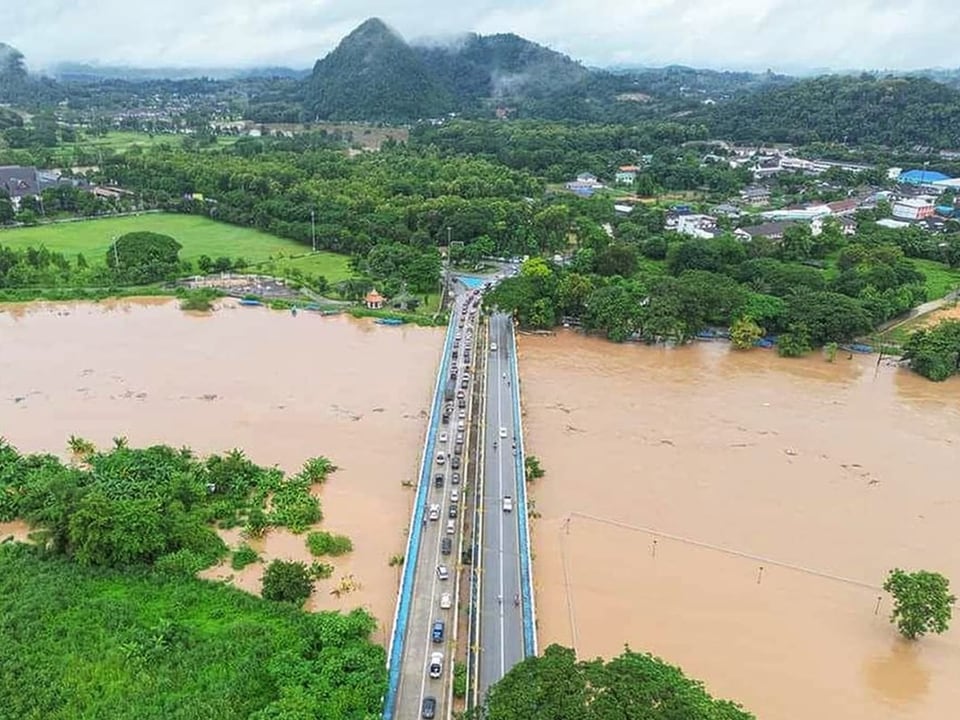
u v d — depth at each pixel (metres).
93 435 146.00
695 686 74.56
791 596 107.19
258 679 86.44
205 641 91.62
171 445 142.88
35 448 140.00
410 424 154.50
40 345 193.25
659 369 191.25
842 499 133.00
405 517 121.50
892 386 184.75
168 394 165.88
